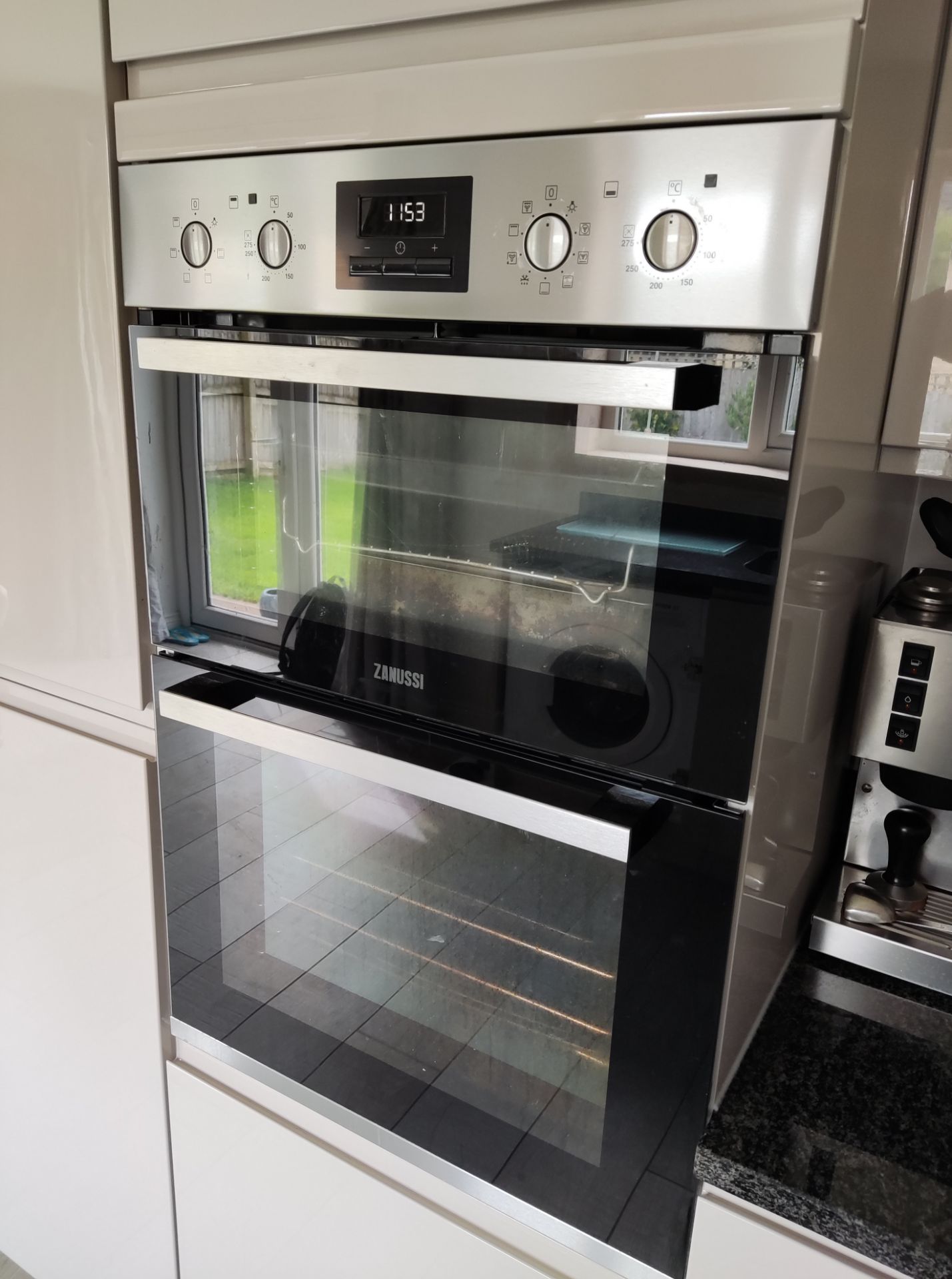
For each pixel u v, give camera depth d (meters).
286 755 0.99
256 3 0.82
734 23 0.64
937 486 1.23
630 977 0.85
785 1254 0.81
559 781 0.83
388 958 1.00
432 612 0.86
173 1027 1.22
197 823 1.10
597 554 0.76
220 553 0.98
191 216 0.89
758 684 0.72
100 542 1.07
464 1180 1.01
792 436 0.67
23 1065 1.43
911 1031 0.98
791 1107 0.87
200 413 0.94
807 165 0.62
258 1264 1.25
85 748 1.17
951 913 1.09
